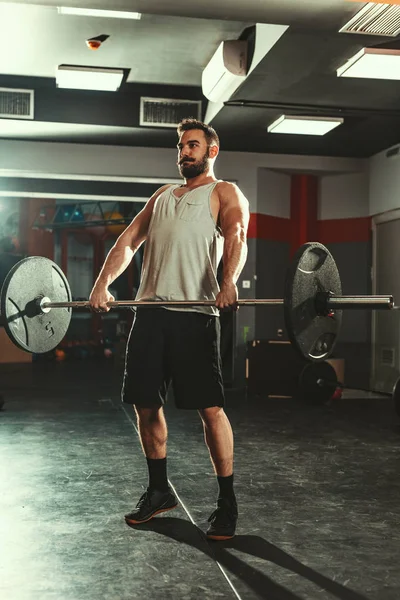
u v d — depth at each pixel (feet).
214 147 9.12
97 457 13.28
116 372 28.25
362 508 10.09
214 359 8.63
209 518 8.77
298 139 24.45
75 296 49.47
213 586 7.04
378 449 14.64
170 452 13.92
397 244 25.61
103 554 7.93
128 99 22.72
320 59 16.53
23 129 23.40
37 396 22.65
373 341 26.63
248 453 14.06
